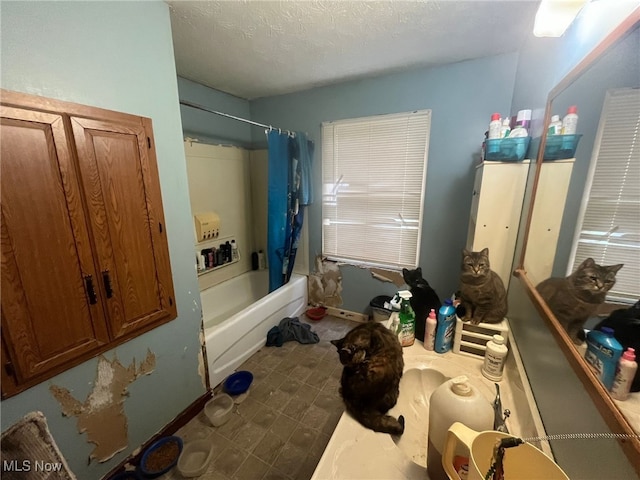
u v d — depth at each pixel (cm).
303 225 285
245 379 189
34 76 92
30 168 93
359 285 271
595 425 55
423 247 237
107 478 127
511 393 100
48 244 99
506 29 153
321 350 229
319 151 262
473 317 128
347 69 207
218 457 142
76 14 100
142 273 130
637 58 54
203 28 152
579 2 77
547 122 114
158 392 145
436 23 147
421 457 87
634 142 54
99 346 116
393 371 98
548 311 87
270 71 212
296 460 140
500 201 149
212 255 263
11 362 93
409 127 220
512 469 57
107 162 113
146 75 124
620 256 56
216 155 259
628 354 49
